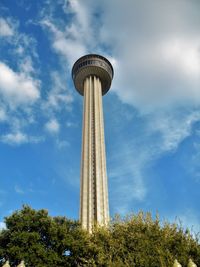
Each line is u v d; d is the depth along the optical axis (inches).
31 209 1461.6
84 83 5162.4
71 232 1446.9
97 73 5118.1
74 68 5300.2
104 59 5221.5
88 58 5162.4
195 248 1163.3
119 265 1142.3
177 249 1170.6
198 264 1121.4
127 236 1315.2
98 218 3373.5
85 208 3528.5
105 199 3634.4
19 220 1400.1
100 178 3794.3
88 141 4178.2
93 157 4052.7
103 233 1386.6
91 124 4402.1
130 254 1187.3
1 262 1278.3
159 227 1307.8
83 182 3767.2
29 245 1302.9
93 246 1353.3
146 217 1376.7
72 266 1370.6
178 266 511.2
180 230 1272.1
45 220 1409.9
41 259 1282.0
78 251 1369.3
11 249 1248.8
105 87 5310.0
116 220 1437.0
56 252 1333.7
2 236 1348.4
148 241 1222.9
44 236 1393.9
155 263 1111.0
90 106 4645.7
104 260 1240.8
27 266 1246.3
